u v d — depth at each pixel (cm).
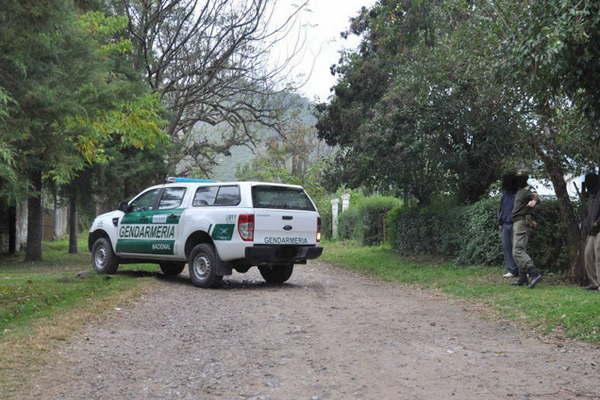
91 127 1157
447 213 1650
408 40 1588
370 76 1864
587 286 1064
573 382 569
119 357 648
